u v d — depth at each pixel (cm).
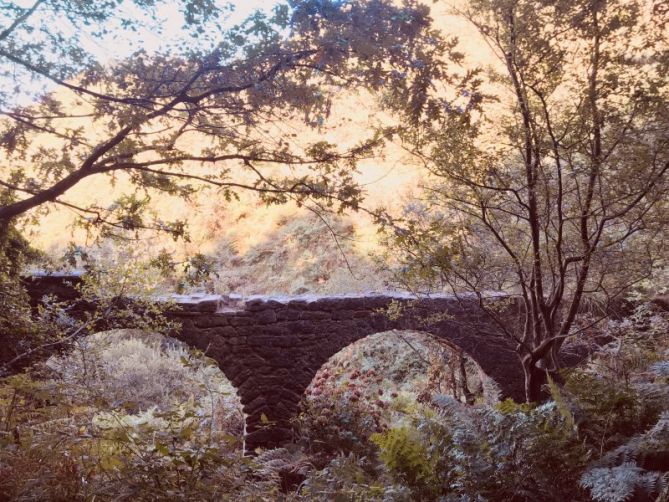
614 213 490
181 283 426
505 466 390
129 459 293
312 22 356
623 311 763
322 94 386
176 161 388
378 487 402
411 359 1098
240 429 855
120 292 655
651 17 458
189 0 338
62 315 546
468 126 402
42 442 291
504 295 690
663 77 447
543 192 518
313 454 727
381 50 362
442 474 412
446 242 499
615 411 429
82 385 344
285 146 404
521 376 830
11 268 476
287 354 829
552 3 459
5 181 408
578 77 473
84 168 361
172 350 1144
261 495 300
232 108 382
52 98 390
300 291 1192
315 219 1327
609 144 469
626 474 346
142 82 367
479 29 494
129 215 407
